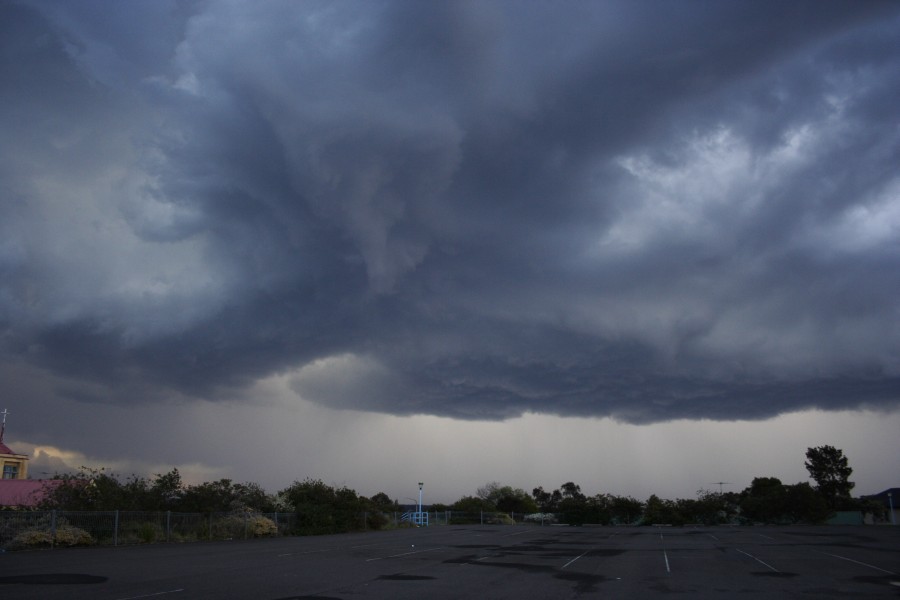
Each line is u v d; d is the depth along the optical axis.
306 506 50.62
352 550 31.69
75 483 37.41
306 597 15.52
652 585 18.98
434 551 31.56
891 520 93.31
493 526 71.00
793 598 16.67
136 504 38.72
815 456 109.69
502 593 16.94
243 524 43.69
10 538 30.36
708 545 37.22
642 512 81.81
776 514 80.38
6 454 55.31
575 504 83.50
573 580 20.00
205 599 14.88
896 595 17.34
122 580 18.22
